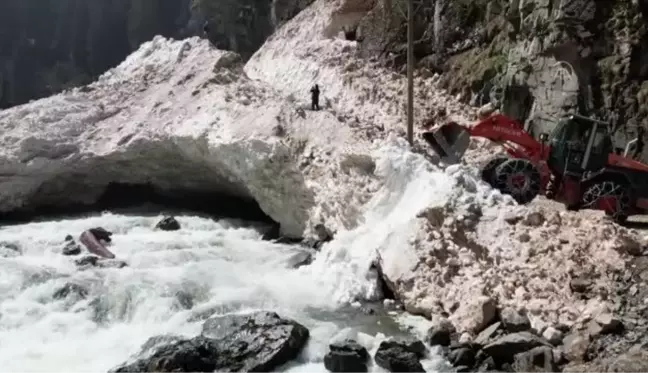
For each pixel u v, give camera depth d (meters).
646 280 8.04
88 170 16.22
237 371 7.34
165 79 17.88
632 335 7.29
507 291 8.53
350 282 10.04
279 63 23.80
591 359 7.18
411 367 7.29
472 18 19.38
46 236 13.11
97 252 11.78
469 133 12.11
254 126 13.97
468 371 7.40
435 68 20.03
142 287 9.75
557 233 9.20
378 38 21.77
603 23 14.86
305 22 25.42
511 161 11.45
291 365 7.67
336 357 7.40
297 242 13.05
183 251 11.87
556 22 15.27
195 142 14.71
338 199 11.88
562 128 11.88
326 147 13.04
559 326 7.75
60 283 9.81
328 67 20.98
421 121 16.69
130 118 16.56
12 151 15.32
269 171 13.34
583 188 11.61
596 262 8.50
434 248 9.55
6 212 15.90
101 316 9.27
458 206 10.05
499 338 7.75
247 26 30.94
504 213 9.76
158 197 17.75
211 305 9.30
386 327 8.73
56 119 16.48
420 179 10.99
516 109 16.47
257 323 8.15
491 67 17.56
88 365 7.65
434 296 9.07
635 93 14.10
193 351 7.45
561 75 15.18
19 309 9.23
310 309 9.45
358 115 17.48
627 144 13.95
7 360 7.79
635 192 11.60
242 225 14.85
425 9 20.97
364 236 10.99
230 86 16.25
